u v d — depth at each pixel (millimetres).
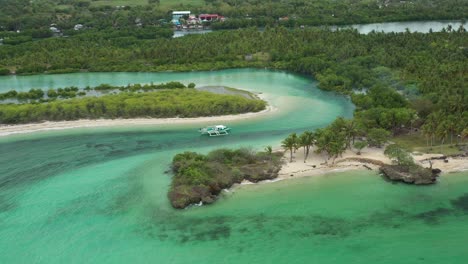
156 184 122000
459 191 115250
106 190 119188
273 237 99375
